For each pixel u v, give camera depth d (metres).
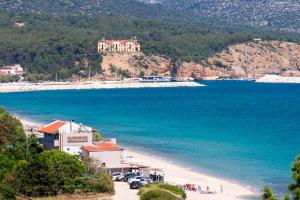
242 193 144.00
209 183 154.62
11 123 178.12
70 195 135.75
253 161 186.00
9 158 147.50
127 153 199.38
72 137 169.75
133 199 132.62
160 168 172.88
